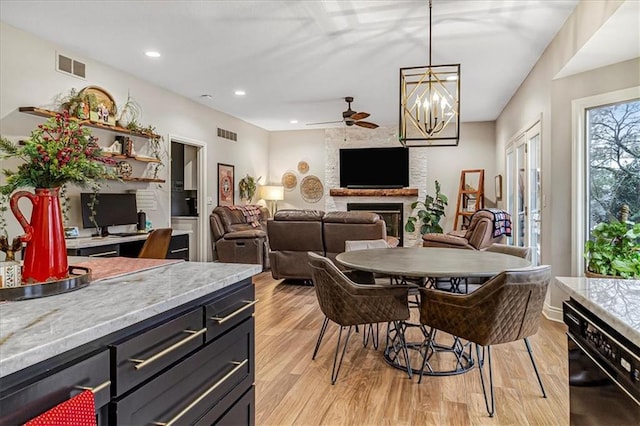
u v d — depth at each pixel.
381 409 2.29
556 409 2.27
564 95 3.83
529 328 2.27
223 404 1.50
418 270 2.45
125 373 1.04
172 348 1.22
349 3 3.20
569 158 3.80
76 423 0.88
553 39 3.85
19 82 3.66
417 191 8.41
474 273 2.38
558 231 3.88
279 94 5.97
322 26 3.62
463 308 2.26
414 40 3.92
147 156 5.28
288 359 3.00
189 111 6.25
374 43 4.01
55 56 3.99
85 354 0.95
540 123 4.35
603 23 2.74
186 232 5.13
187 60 4.50
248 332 1.70
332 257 5.31
